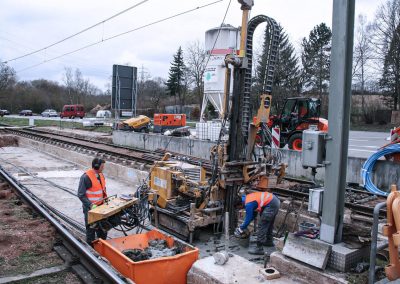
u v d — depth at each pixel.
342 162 4.91
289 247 5.12
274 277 4.94
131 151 20.64
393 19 45.66
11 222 7.17
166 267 5.33
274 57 7.73
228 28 18.62
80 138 29.00
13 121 49.47
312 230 5.28
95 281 4.87
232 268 5.22
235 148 7.84
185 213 7.85
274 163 8.11
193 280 5.34
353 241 4.91
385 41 46.66
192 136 24.09
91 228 6.48
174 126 29.33
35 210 8.01
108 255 5.86
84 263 5.32
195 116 62.91
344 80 4.76
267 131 8.04
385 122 43.97
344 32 4.70
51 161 17.11
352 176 12.53
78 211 9.24
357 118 46.47
